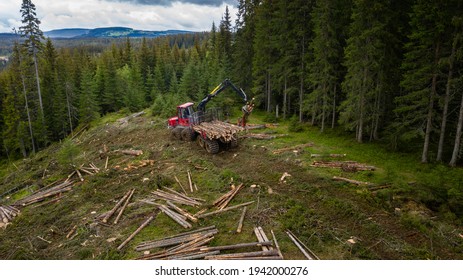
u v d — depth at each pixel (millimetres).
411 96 14781
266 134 21609
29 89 35406
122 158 19016
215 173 14445
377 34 16797
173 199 12078
